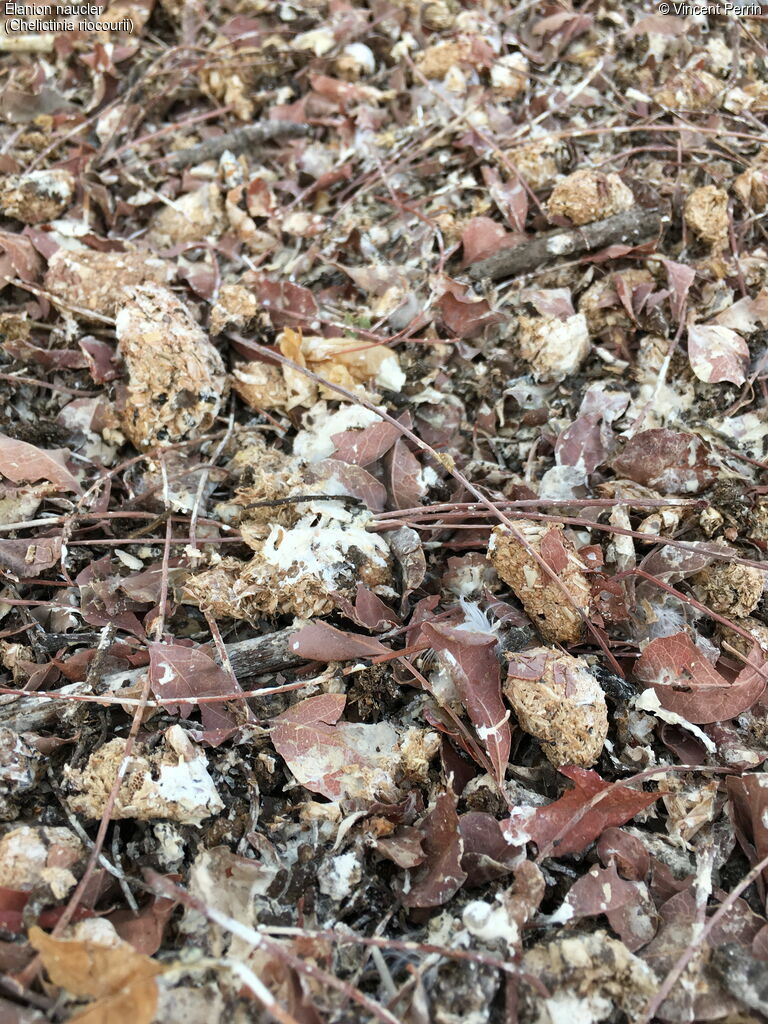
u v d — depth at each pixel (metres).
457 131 0.28
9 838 0.15
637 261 0.25
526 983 0.14
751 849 0.16
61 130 0.29
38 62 0.31
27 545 0.19
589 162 0.27
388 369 0.23
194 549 0.19
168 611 0.19
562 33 0.32
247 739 0.17
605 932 0.15
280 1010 0.13
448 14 0.33
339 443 0.21
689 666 0.17
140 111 0.30
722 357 0.22
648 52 0.31
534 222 0.25
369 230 0.26
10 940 0.14
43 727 0.17
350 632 0.18
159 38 0.33
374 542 0.19
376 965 0.14
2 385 0.22
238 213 0.26
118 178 0.27
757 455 0.22
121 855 0.16
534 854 0.16
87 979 0.13
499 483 0.22
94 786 0.16
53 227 0.25
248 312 0.23
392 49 0.32
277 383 0.23
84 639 0.19
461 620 0.19
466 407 0.23
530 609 0.18
